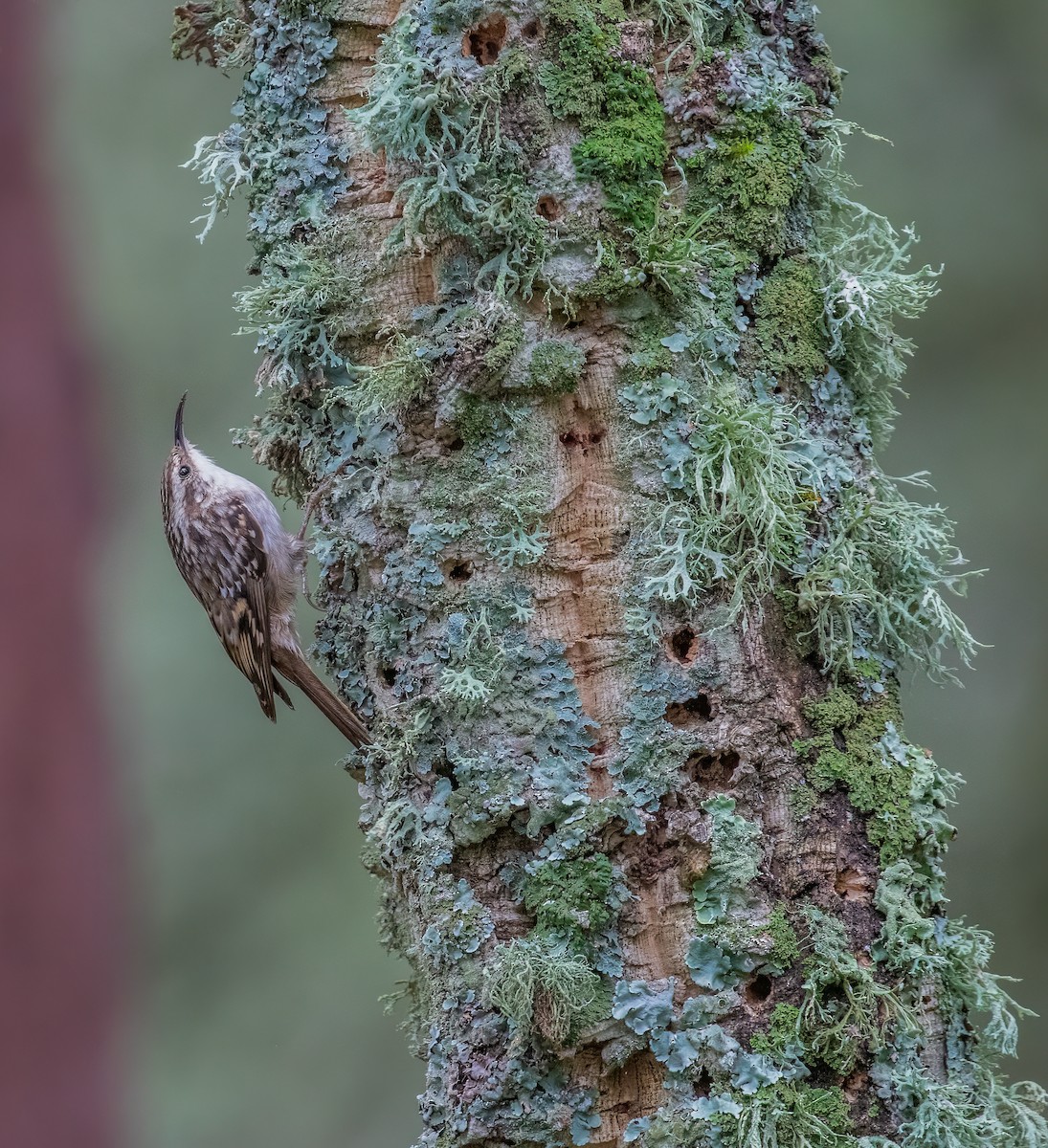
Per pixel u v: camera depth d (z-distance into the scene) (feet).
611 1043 16.84
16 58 27.50
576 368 17.78
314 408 19.54
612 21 17.99
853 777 17.49
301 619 35.19
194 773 37.68
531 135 17.84
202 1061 36.52
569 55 17.87
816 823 17.31
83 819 25.95
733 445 17.53
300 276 18.88
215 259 36.65
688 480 17.71
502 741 17.58
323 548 19.06
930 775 17.80
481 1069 17.06
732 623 17.40
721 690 17.35
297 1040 37.35
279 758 38.47
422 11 18.03
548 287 17.75
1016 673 37.96
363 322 18.80
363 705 18.90
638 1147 16.75
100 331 35.06
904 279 18.88
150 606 37.19
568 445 18.01
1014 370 38.42
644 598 17.52
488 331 17.67
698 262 18.08
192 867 37.47
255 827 38.11
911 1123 16.81
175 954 37.06
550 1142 16.84
